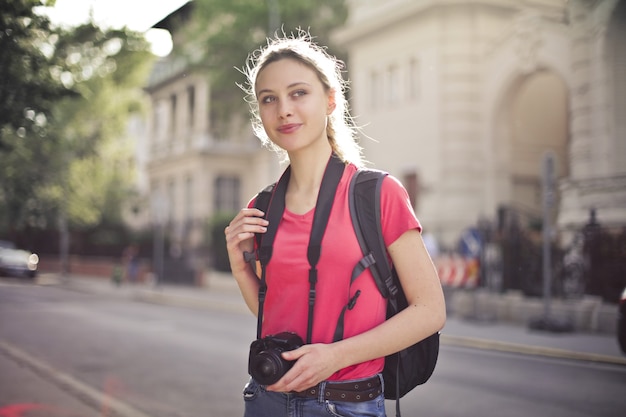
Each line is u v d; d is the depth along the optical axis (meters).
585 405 5.98
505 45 20.34
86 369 7.61
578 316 10.94
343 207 1.65
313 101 1.68
